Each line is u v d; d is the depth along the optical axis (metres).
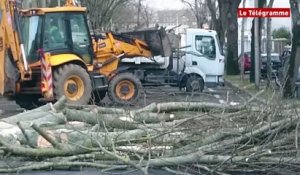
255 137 10.12
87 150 10.09
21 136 10.55
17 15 18.53
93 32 21.42
